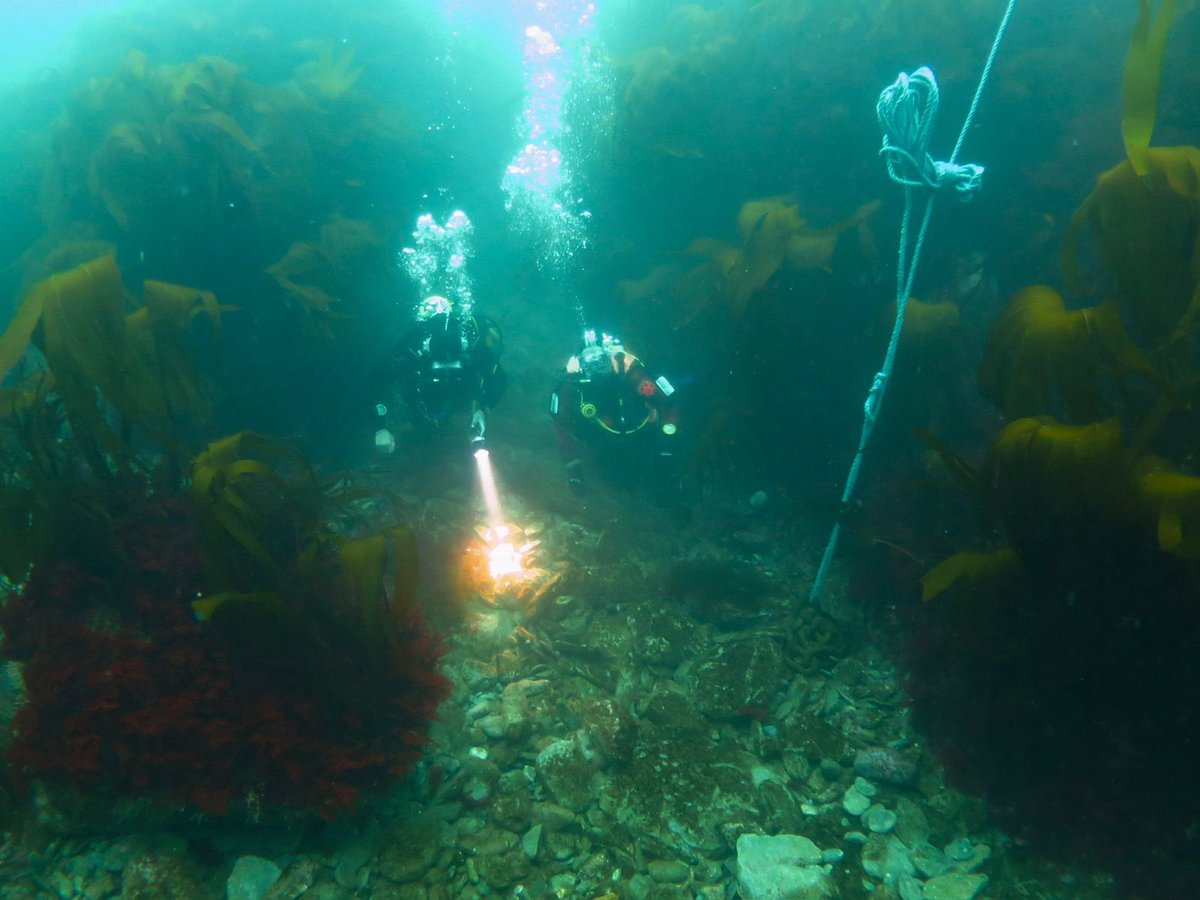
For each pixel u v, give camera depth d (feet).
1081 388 8.67
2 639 9.75
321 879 8.66
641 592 14.82
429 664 10.14
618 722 10.90
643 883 9.00
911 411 15.05
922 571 12.48
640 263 22.82
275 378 19.74
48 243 18.95
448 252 25.14
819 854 9.25
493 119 27.32
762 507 17.69
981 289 16.55
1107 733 8.67
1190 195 8.98
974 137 17.11
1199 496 7.00
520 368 23.77
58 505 9.87
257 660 8.86
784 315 16.25
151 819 8.59
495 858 9.12
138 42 26.66
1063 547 8.23
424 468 18.51
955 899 8.61
